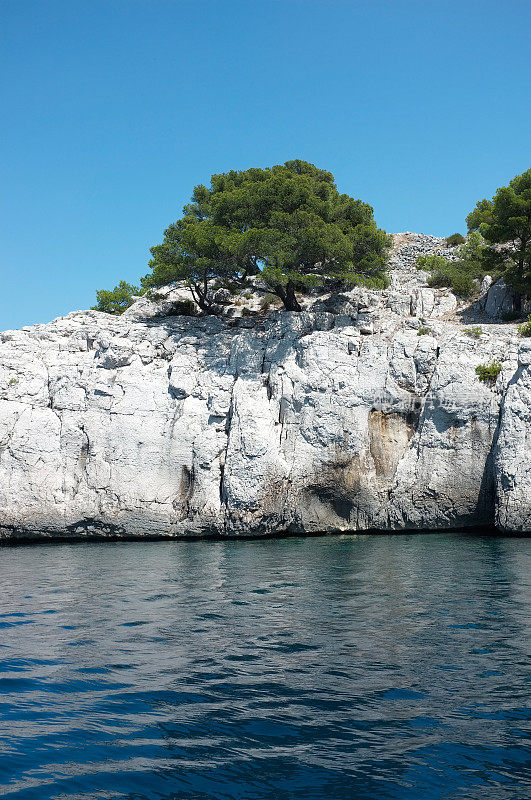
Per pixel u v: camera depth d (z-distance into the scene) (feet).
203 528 133.80
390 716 36.42
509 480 119.03
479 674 42.80
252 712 37.45
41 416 142.00
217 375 144.97
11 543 134.62
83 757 32.27
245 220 161.58
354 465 132.98
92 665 46.34
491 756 31.53
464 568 85.56
